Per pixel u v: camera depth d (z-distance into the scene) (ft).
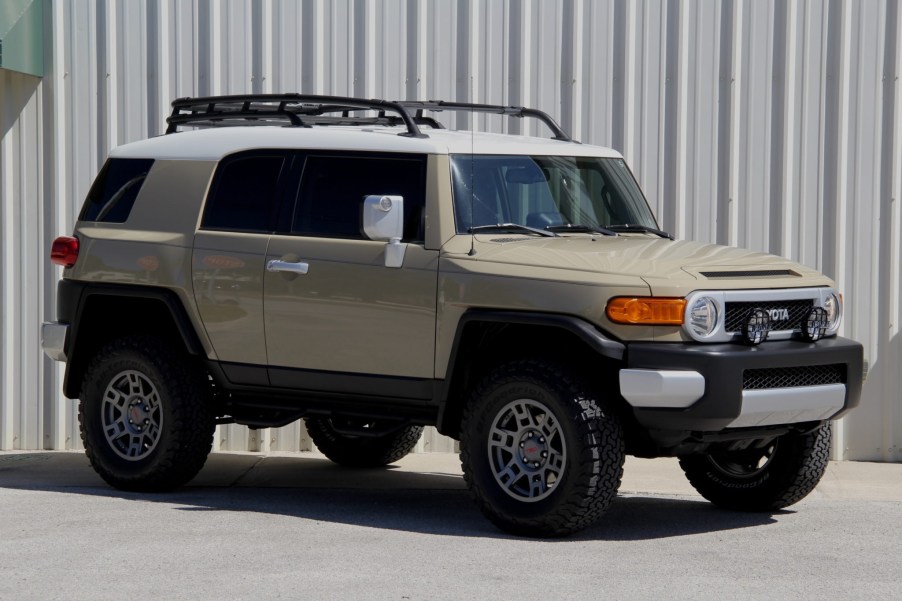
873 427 36.65
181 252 29.53
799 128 36.52
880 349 36.52
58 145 38.65
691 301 24.09
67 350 31.12
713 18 36.58
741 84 36.63
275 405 29.27
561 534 25.03
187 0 38.27
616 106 37.06
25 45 37.32
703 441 24.86
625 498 30.63
